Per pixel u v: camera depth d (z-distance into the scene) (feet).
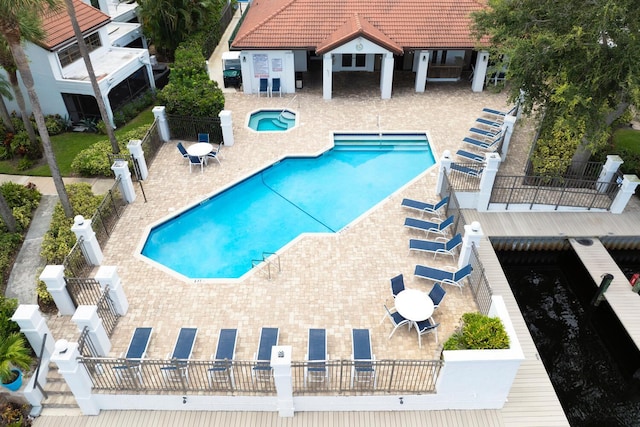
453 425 43.04
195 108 79.30
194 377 44.29
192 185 71.26
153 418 43.68
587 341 58.18
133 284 54.65
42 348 45.60
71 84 83.46
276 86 96.37
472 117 88.58
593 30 55.88
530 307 62.28
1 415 43.34
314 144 81.00
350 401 42.96
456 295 52.80
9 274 57.88
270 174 75.56
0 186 67.92
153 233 63.62
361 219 64.44
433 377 43.01
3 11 46.98
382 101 94.32
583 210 68.39
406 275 55.52
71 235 60.08
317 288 53.93
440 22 94.32
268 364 42.68
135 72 96.17
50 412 44.19
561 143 65.41
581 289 62.90
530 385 46.57
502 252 66.95
